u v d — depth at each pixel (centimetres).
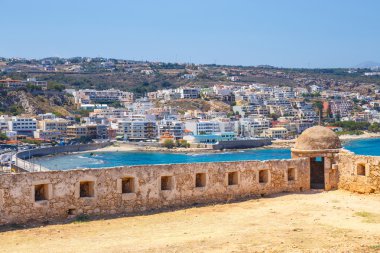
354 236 2291
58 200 2688
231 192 3341
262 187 3500
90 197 2800
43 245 2228
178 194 3117
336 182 3750
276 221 2692
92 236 2395
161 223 2694
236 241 2227
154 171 3023
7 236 2383
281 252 2017
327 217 2777
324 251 2009
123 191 2973
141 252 2080
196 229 2525
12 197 2544
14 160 18038
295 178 3691
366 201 3269
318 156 3756
